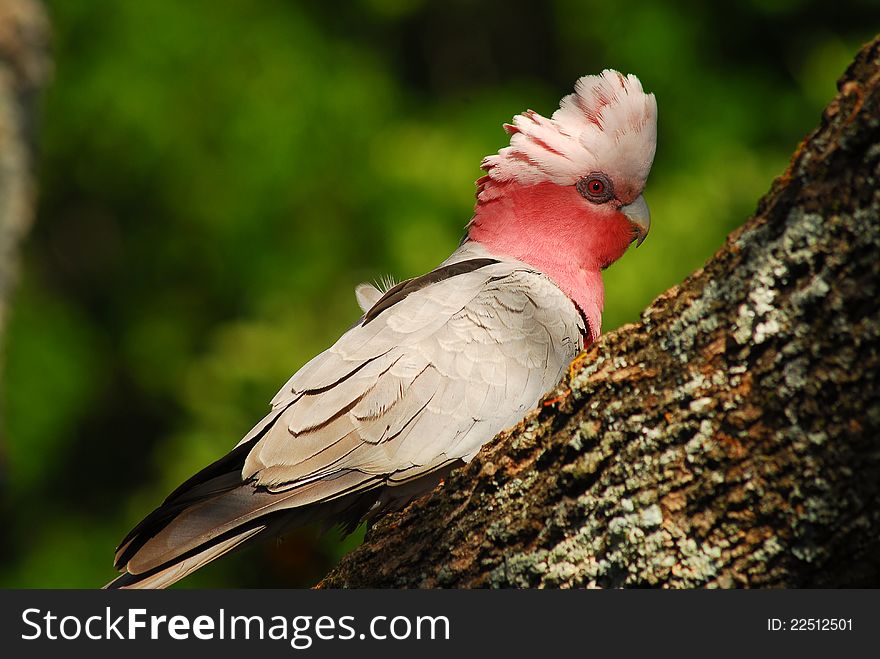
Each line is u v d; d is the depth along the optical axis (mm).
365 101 20141
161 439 22219
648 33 19406
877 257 3727
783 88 19453
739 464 3967
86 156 20609
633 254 17219
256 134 19625
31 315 21391
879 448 3707
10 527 22016
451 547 4691
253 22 20062
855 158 3818
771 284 3951
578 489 4340
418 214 18859
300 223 20156
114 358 22344
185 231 20922
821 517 3816
